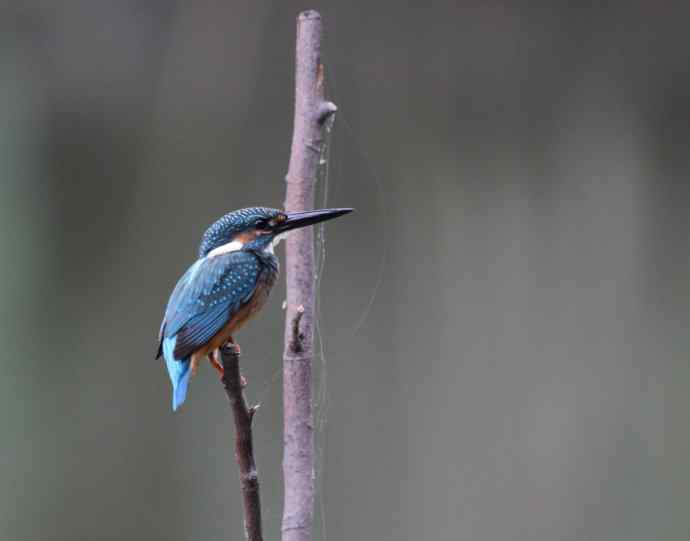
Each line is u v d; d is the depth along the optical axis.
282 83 12.54
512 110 12.27
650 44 12.39
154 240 12.11
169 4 12.73
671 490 10.75
